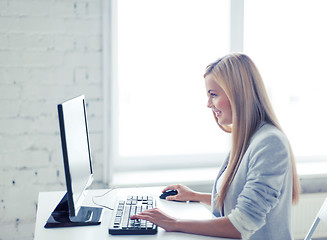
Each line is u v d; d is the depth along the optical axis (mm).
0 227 2381
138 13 2602
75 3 2354
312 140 3010
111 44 2354
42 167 2398
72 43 2371
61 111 1197
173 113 2729
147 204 1555
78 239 1264
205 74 1566
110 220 1394
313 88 2967
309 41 2906
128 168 2664
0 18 2279
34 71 2344
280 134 1418
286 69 2891
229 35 2682
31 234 2414
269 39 2820
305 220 2652
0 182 2357
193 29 2678
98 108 2434
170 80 2695
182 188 1743
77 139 1430
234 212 1327
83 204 1622
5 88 2318
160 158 2699
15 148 2359
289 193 1434
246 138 1488
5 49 2301
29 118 2359
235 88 1486
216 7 2695
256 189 1324
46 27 2336
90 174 1654
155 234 1316
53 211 1451
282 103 2930
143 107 2689
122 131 2682
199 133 2771
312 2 2879
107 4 2330
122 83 2643
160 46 2654
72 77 2391
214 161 2787
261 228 1415
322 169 2723
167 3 2631
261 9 2781
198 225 1327
